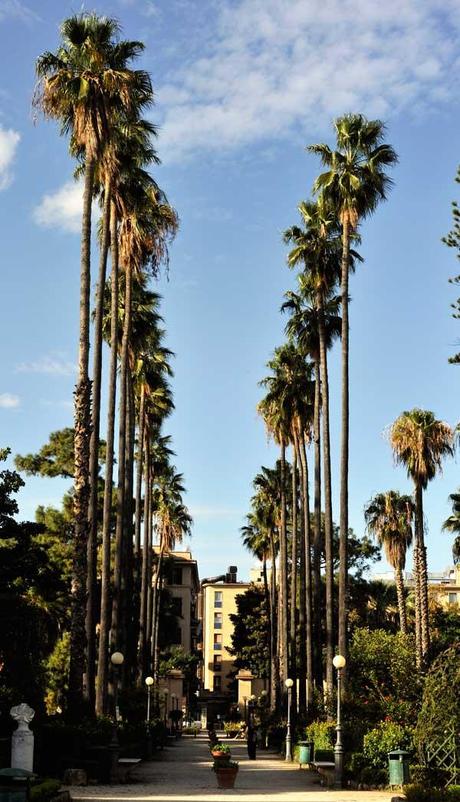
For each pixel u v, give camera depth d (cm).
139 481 5325
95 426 3134
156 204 3644
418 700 2956
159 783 2439
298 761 3622
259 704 7831
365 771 2388
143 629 5241
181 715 9106
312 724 3641
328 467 3841
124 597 3941
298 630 5944
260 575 13038
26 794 1362
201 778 2664
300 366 5156
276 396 5150
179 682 9444
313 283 4144
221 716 11100
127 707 3875
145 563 5394
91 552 3053
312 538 7494
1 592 2869
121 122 3178
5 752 2070
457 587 9294
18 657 2764
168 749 4944
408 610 7444
